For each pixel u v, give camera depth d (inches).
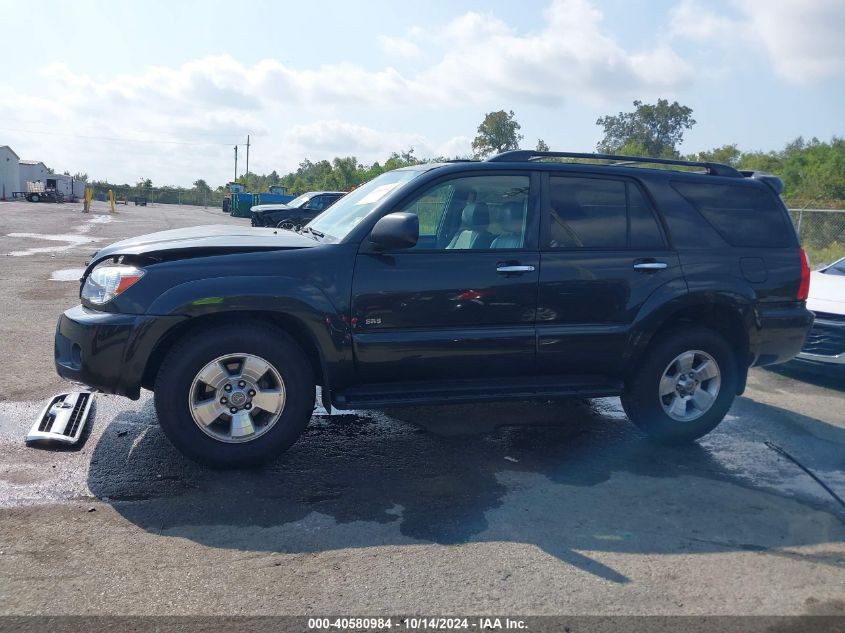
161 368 156.6
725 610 114.9
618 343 181.9
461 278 168.4
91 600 110.3
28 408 198.2
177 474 159.6
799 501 160.7
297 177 4045.3
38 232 877.8
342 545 131.2
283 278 158.1
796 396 257.3
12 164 2349.9
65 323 160.9
